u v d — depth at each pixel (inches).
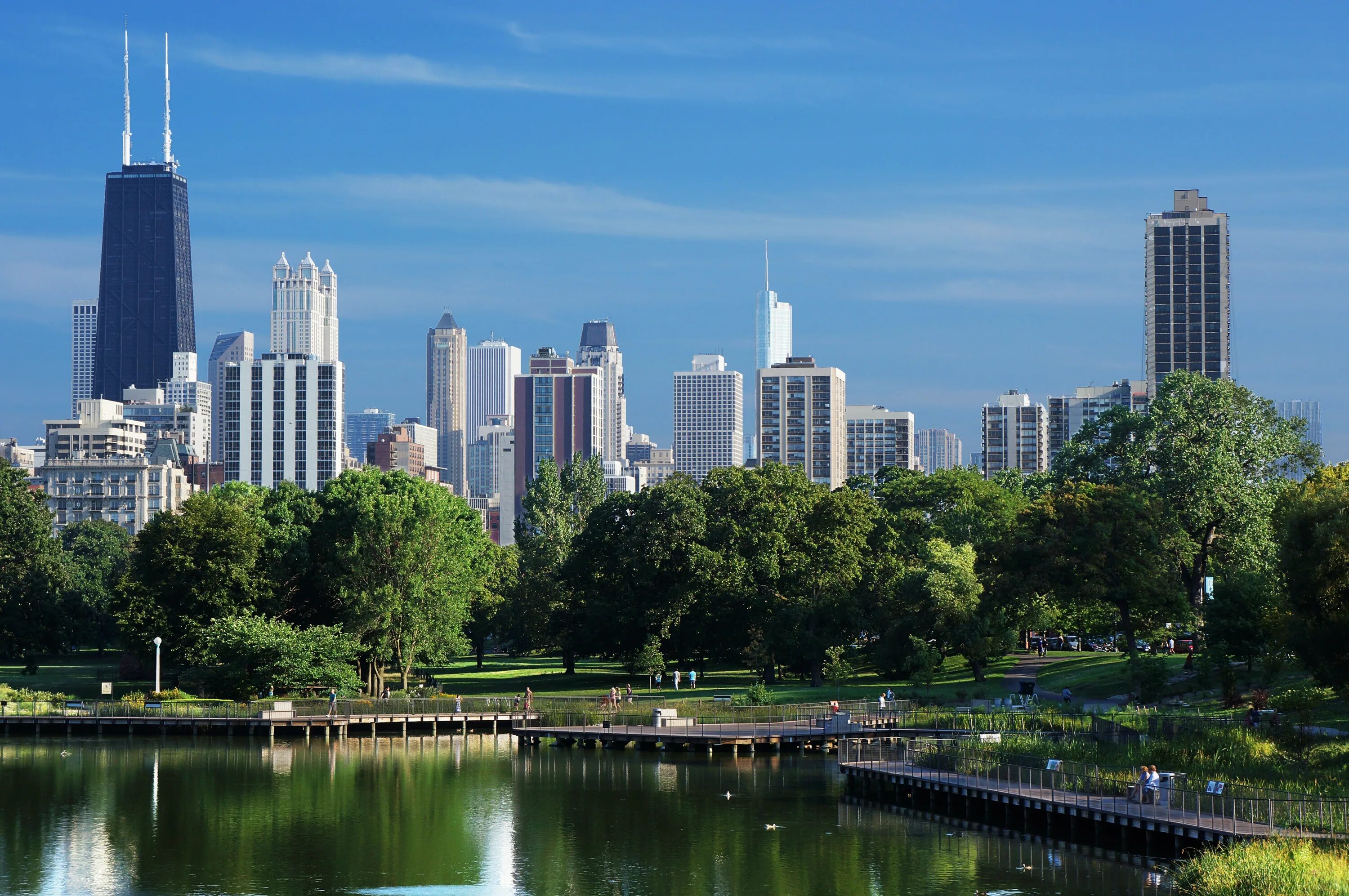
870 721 4315.9
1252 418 5738.2
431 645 5285.4
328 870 2610.7
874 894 2417.6
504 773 3754.9
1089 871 2551.7
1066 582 5022.1
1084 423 6835.6
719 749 4175.7
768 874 2573.8
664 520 5708.7
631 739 4276.6
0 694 4835.1
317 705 4621.1
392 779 3654.0
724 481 6117.1
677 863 2672.2
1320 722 3435.0
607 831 2965.1
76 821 3075.8
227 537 5177.2
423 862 2679.6
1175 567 5201.8
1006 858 2677.2
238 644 4803.2
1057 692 4881.9
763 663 5428.2
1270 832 2412.6
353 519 5403.5
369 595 5068.9
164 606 5191.9
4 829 2979.8
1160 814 2620.6
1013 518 6338.6
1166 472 5659.5
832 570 5590.6
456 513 5841.5
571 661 6604.3
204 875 2568.9
